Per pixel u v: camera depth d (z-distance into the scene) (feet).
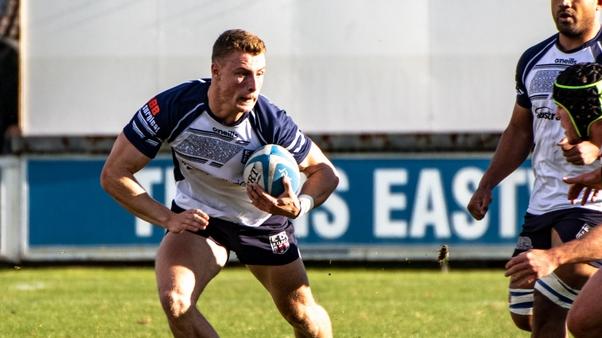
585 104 65.67
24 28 173.17
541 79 75.05
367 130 172.45
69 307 117.91
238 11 171.73
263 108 72.13
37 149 171.42
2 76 175.22
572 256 62.08
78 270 171.53
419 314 113.19
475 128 172.35
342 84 172.45
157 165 170.19
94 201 171.73
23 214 172.04
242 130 71.67
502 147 78.84
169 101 71.20
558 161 74.64
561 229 74.33
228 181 72.84
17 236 172.65
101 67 173.37
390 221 170.50
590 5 73.46
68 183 171.83
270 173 70.33
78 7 173.06
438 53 171.94
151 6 172.55
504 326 104.73
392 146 170.30
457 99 172.14
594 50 74.08
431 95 172.14
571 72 66.54
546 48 75.61
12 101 175.73
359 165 170.60
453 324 106.01
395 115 172.45
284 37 171.63
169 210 70.49
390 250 170.40
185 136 71.56
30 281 151.64
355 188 170.50
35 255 172.35
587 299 61.41
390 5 171.53
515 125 78.43
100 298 127.85
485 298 129.39
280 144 72.59
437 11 171.53
